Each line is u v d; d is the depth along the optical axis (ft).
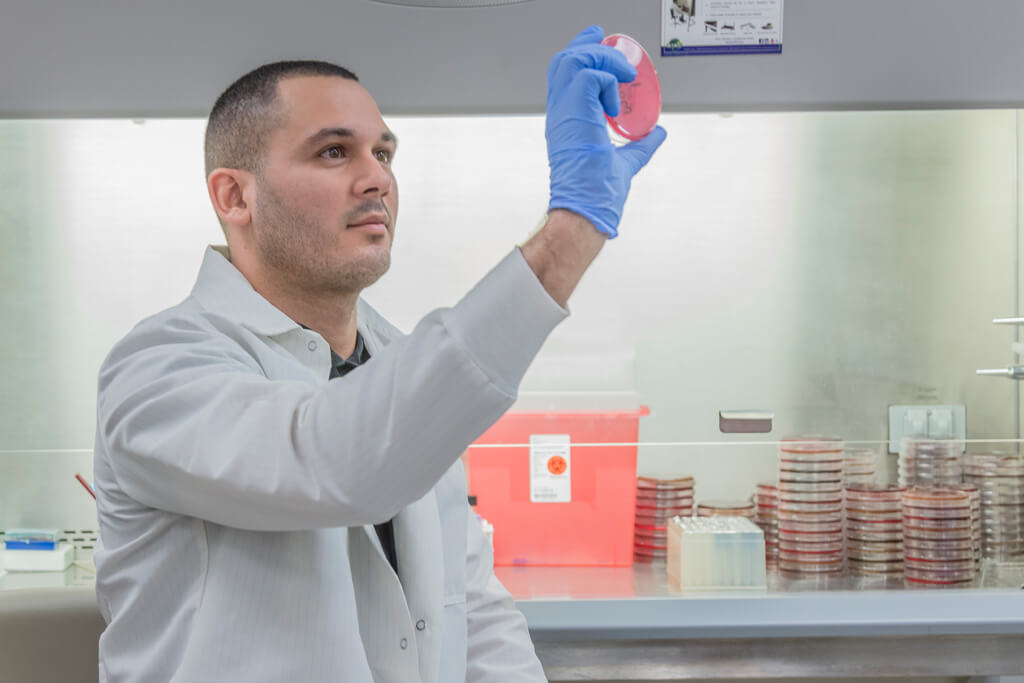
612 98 2.99
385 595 3.38
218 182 3.65
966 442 7.07
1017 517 6.98
